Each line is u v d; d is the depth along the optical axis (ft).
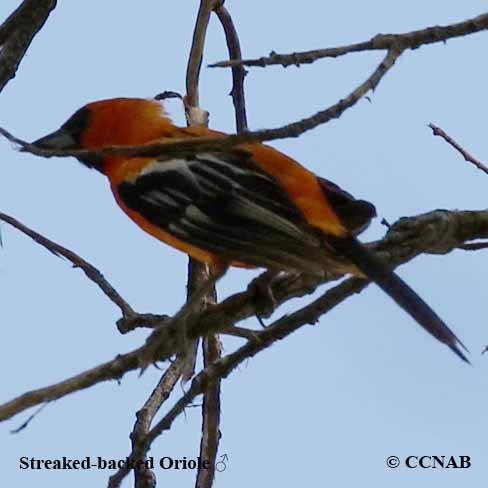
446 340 30.32
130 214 38.52
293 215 33.83
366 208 35.32
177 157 37.32
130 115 39.47
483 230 34.37
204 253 36.76
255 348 32.07
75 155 28.04
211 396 35.88
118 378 30.09
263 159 35.76
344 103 27.78
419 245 33.76
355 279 32.58
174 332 33.22
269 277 34.12
